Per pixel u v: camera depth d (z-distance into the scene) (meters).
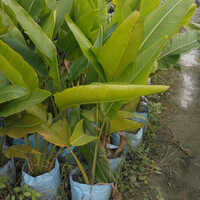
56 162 2.21
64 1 2.05
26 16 1.56
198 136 3.30
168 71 5.16
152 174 2.68
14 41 1.73
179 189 2.54
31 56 1.77
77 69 1.97
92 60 1.60
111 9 4.29
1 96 1.47
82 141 1.77
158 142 3.16
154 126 3.40
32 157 2.10
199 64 5.56
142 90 1.27
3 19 1.82
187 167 2.81
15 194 2.14
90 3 2.18
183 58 5.86
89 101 1.45
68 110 2.76
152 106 3.47
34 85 1.58
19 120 1.75
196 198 2.46
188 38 2.63
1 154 2.14
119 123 2.05
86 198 2.04
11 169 2.21
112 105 1.74
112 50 1.47
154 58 1.59
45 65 1.80
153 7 1.95
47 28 1.83
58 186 2.23
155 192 2.47
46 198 2.14
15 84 1.53
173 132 3.36
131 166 2.68
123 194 2.37
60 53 2.66
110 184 2.05
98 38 1.71
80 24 1.97
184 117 3.69
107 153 2.37
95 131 2.06
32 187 2.05
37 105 1.81
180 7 1.81
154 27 1.81
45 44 1.63
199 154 3.00
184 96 4.28
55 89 1.94
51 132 1.74
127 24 1.34
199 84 4.70
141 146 2.93
